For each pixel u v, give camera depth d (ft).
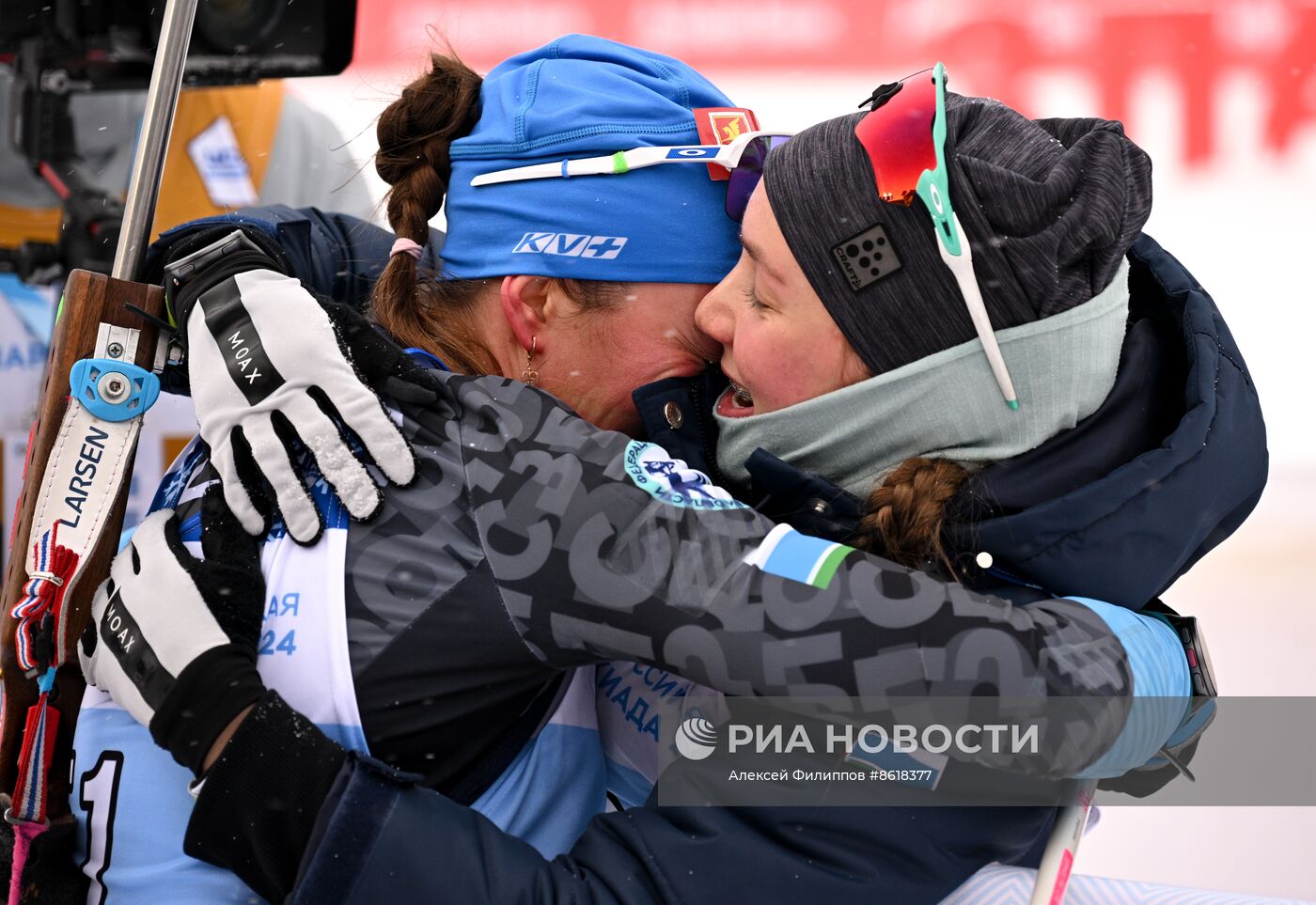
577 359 16.25
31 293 35.19
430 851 11.62
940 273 13.09
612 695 15.17
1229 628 38.75
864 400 13.61
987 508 13.17
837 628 11.72
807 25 68.54
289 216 19.29
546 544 12.30
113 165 35.09
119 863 13.01
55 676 13.55
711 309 14.87
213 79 28.60
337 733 12.50
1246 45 67.10
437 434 13.20
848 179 13.43
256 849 11.64
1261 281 62.23
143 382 14.28
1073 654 11.98
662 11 68.85
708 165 15.92
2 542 34.91
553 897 11.98
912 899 12.56
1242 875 26.23
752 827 12.55
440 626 12.43
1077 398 13.29
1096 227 12.99
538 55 17.31
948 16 68.44
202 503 13.39
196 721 11.71
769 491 14.20
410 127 16.99
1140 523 12.96
